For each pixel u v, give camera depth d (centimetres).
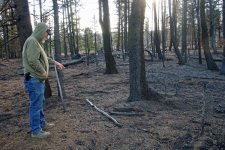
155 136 621
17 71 2419
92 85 1301
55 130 651
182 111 809
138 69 858
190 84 1344
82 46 6625
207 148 571
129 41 858
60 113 791
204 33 2170
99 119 725
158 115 756
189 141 598
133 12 843
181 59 2456
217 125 686
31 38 579
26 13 969
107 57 1739
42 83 603
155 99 888
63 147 570
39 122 615
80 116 753
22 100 1098
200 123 697
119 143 590
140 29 862
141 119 721
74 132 636
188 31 5472
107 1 1734
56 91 1198
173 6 3125
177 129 658
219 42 1131
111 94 1037
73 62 2653
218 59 2905
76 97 1006
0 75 2177
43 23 598
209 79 1557
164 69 2044
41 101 609
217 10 4628
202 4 2189
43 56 600
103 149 567
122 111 778
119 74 1697
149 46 5212
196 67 2270
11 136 647
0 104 1045
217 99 1002
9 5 970
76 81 1486
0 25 974
